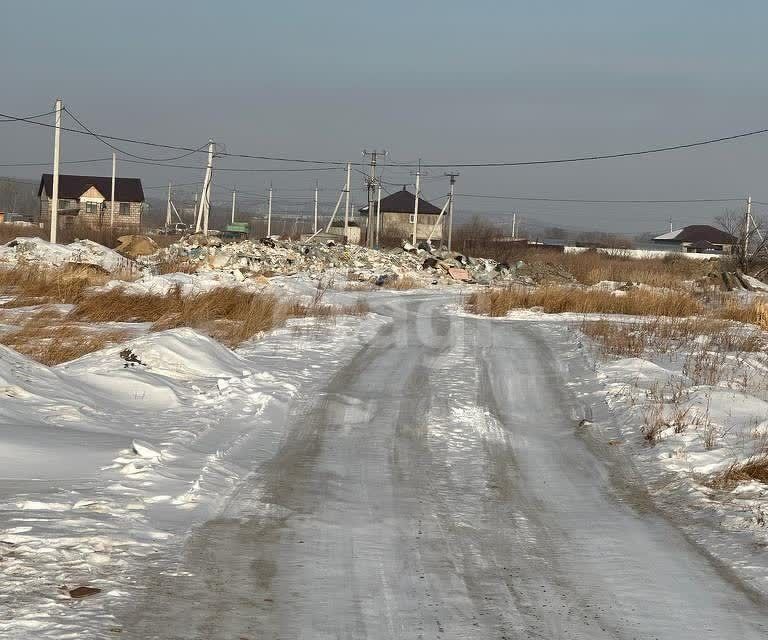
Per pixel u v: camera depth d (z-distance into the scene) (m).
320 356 19.48
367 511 8.72
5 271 31.80
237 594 6.18
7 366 12.59
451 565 7.18
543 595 6.57
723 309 33.25
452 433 12.86
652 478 10.69
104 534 7.13
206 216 63.47
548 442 12.62
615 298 34.75
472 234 94.94
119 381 13.84
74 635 5.21
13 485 8.24
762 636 5.92
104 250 43.56
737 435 12.25
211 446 10.88
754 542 8.06
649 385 16.19
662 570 7.30
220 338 20.80
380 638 5.56
